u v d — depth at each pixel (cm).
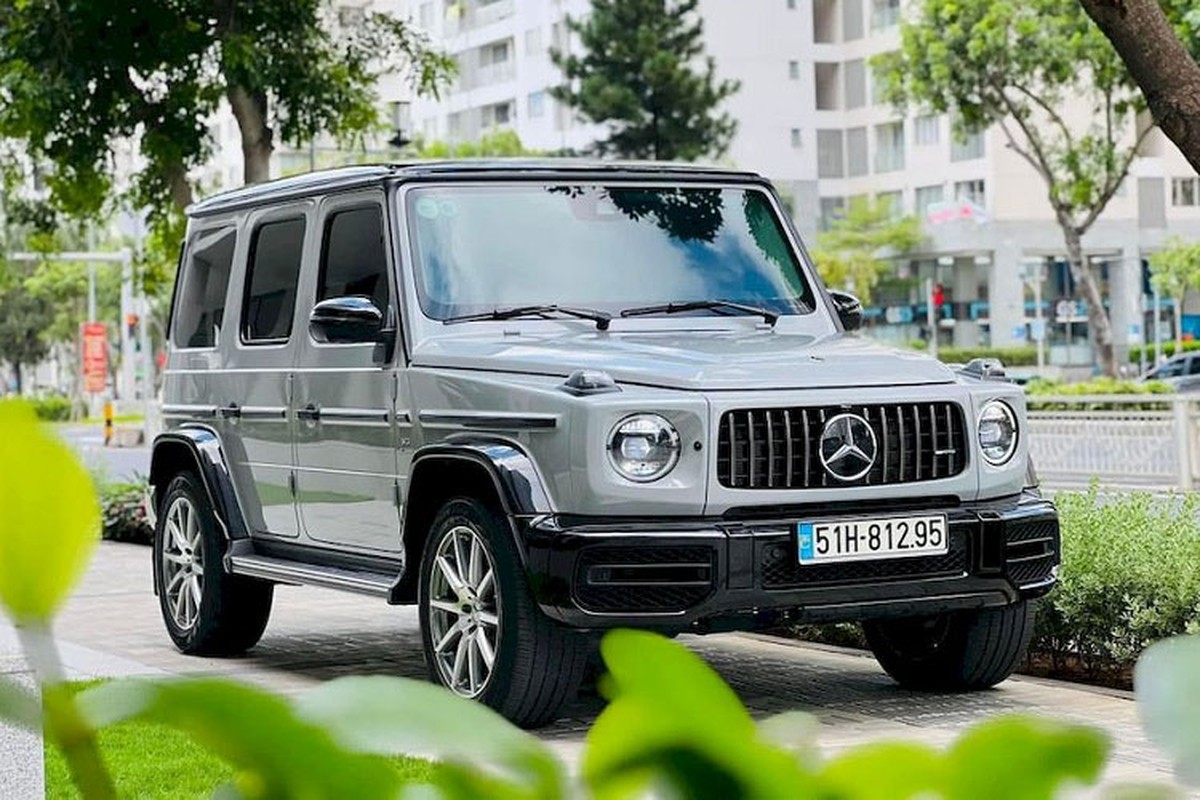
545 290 814
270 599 961
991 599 745
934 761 62
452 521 742
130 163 1992
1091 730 61
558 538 688
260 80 1700
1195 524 877
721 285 841
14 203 2036
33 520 63
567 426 702
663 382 710
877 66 4409
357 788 62
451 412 762
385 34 1903
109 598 1239
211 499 941
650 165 870
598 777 63
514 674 705
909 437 736
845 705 796
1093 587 843
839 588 711
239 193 975
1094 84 4194
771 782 61
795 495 712
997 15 4156
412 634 1048
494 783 63
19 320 8169
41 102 1684
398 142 2553
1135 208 7288
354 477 837
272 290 923
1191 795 62
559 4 7506
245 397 931
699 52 4991
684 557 690
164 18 1719
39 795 475
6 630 495
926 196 7238
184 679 65
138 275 2031
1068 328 7344
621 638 62
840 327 851
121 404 8306
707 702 62
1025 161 7031
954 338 7306
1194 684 60
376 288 832
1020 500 761
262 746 61
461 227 823
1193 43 2534
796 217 7381
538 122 7688
